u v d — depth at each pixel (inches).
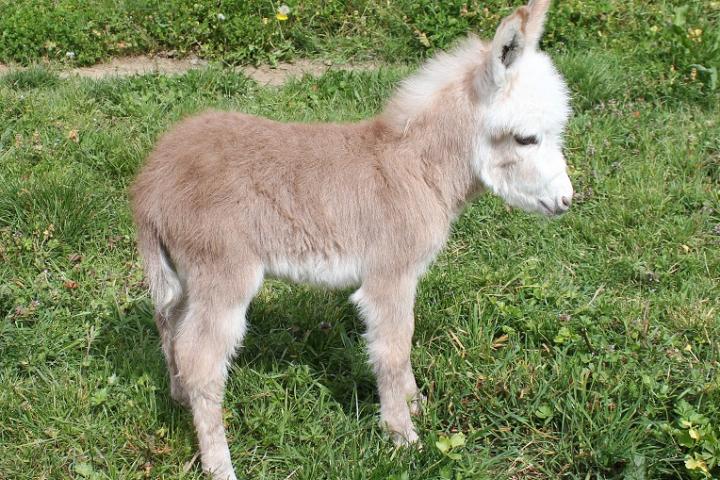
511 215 96.8
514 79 73.0
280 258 72.7
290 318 85.4
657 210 96.8
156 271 73.7
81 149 101.1
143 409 76.6
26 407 75.8
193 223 70.9
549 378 78.5
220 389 71.7
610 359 79.5
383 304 73.9
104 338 82.8
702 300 86.7
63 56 126.1
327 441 75.1
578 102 112.5
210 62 125.0
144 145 101.7
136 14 130.9
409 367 77.7
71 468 73.1
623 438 73.6
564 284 89.4
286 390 78.3
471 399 78.4
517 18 70.2
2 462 72.6
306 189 72.3
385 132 75.0
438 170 74.5
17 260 88.7
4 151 101.2
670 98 113.9
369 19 132.3
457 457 71.8
